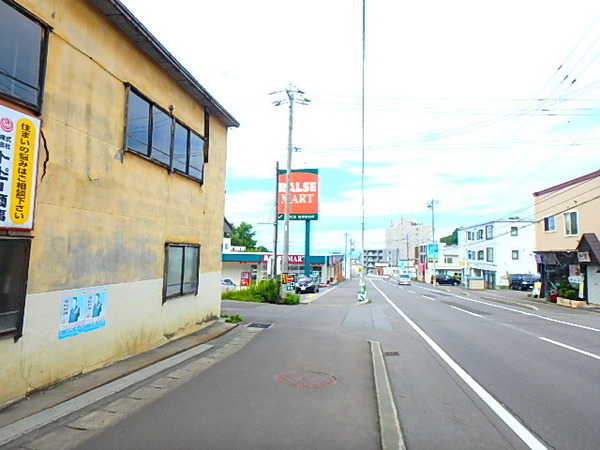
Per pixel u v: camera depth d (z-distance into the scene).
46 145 5.48
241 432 4.43
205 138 11.12
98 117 6.57
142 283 7.97
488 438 4.57
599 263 22.64
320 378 6.73
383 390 6.16
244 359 8.00
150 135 8.20
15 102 4.95
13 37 4.96
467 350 9.82
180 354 8.16
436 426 4.90
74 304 6.05
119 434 4.29
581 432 4.76
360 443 4.26
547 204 28.98
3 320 4.86
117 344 7.16
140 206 7.88
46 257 5.51
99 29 6.59
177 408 5.11
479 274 56.59
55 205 5.66
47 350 5.55
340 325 13.62
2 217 4.77
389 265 121.75
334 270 64.94
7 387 4.93
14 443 3.97
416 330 13.12
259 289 22.19
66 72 5.86
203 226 11.07
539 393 6.32
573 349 10.17
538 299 30.09
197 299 10.74
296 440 4.27
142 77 7.89
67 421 4.58
